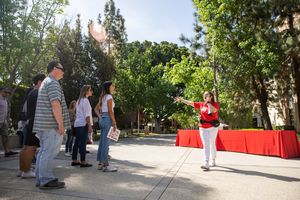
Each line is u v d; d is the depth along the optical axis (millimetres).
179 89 45938
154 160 7840
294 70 21547
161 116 44656
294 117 27562
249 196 4293
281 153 8320
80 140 6625
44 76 5609
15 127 17922
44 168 4512
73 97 22719
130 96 32438
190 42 23328
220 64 22062
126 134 30844
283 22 20062
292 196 4301
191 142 11992
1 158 7914
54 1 16672
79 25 24078
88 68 24391
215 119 6598
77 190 4477
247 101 23469
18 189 4480
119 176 5574
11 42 15078
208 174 5875
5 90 8195
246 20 20234
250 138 9375
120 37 42656
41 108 4559
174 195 4293
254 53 18922
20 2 15289
